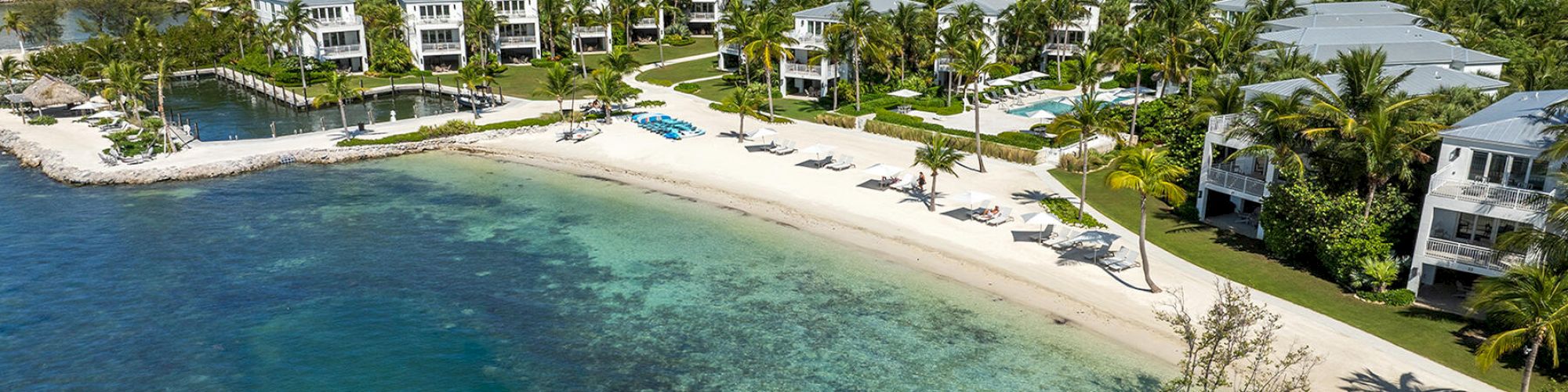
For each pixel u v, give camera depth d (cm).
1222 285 4491
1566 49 7969
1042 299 4419
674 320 4244
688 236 5422
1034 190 6181
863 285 4641
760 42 8369
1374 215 4459
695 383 3662
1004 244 5150
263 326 4191
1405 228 4456
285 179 6800
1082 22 10712
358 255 5131
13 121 8588
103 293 4566
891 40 8975
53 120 8462
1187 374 3241
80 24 14550
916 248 5128
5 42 14262
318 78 10912
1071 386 3638
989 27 10038
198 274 4838
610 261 5022
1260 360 3528
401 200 6256
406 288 4647
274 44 11744
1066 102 9331
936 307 4369
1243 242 5088
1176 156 6062
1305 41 7838
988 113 8781
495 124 8175
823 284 4656
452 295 4550
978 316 4262
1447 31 8969
